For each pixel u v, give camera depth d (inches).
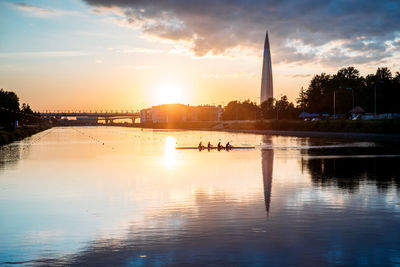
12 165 1441.9
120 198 798.5
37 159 1679.4
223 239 524.7
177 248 492.4
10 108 5723.4
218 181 1016.2
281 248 490.3
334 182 979.9
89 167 1365.7
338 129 4384.8
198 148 2351.1
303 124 5187.0
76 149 2325.3
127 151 2148.1
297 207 703.7
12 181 1037.8
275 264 441.4
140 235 545.3
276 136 4133.9
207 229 569.9
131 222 612.1
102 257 465.4
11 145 2751.0
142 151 2143.2
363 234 543.8
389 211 669.3
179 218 633.0
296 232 553.6
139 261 452.1
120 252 481.1
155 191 874.8
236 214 657.0
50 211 689.6
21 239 533.6
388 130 3572.8
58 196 824.3
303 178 1056.2
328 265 439.2
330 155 1768.0
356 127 4094.5
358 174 1127.0
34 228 585.0
